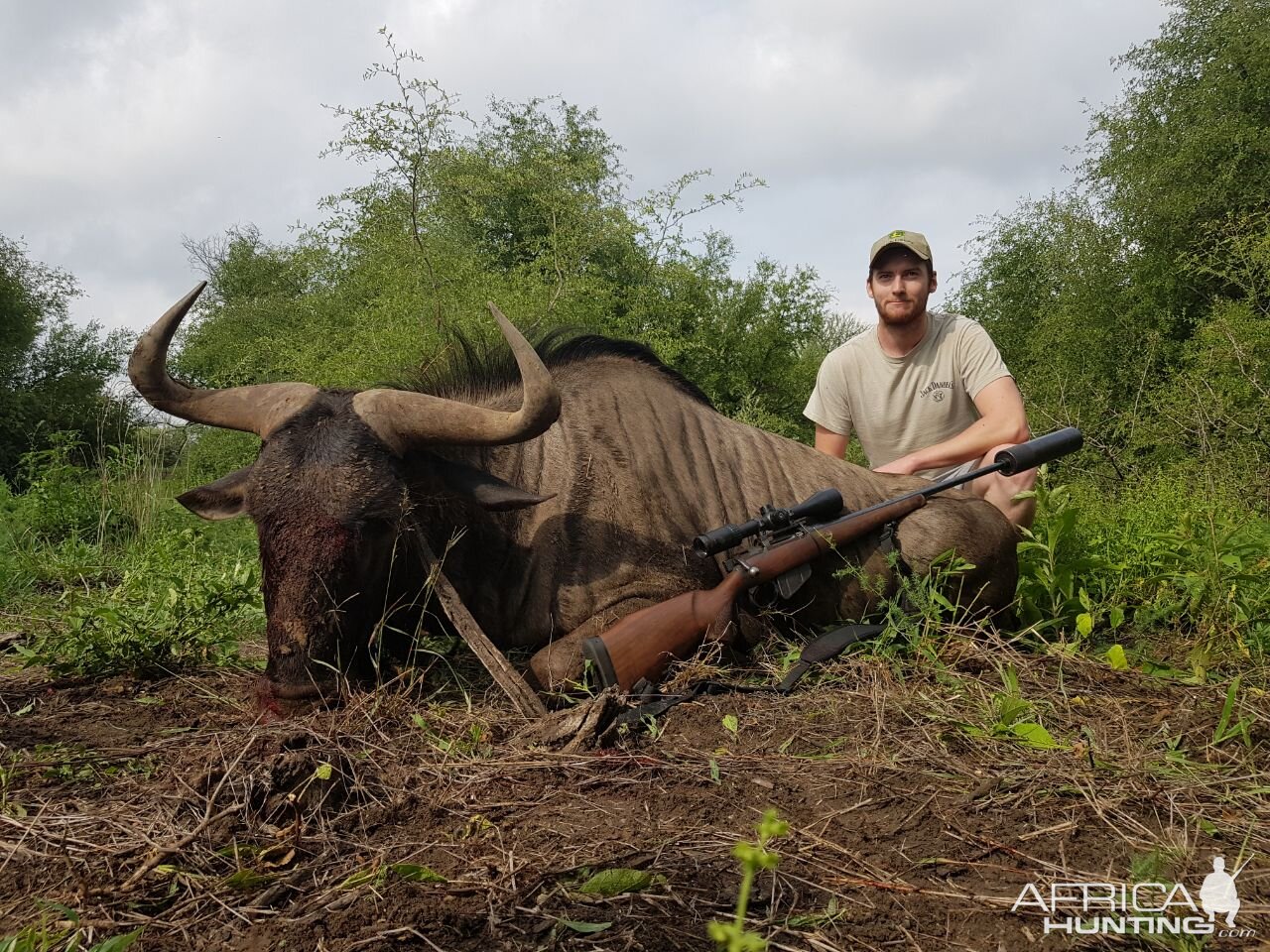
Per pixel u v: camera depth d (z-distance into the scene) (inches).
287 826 109.7
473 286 397.7
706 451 196.2
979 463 222.8
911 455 222.7
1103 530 249.1
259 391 166.1
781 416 688.4
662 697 149.2
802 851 104.9
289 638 144.4
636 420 190.7
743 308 692.7
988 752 131.8
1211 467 341.7
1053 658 173.2
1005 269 814.5
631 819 113.0
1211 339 459.2
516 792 120.7
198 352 827.4
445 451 171.8
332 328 472.1
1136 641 189.2
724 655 167.2
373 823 112.4
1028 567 217.6
